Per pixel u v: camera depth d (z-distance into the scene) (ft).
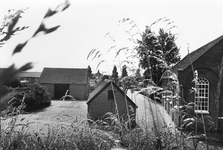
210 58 62.03
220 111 60.59
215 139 9.71
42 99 104.94
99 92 69.46
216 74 61.57
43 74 150.61
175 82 12.56
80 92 145.89
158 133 12.30
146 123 14.28
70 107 105.60
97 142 14.08
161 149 11.56
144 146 12.77
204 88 62.85
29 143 12.89
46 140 13.62
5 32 1.86
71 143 13.58
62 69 155.74
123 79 15.24
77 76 151.12
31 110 95.91
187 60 76.64
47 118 69.97
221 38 61.77
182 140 12.14
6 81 1.43
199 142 10.94
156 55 13.70
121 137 13.89
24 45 1.56
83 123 16.35
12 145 11.40
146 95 13.15
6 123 12.94
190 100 61.52
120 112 67.41
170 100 13.50
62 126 15.43
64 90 146.30
